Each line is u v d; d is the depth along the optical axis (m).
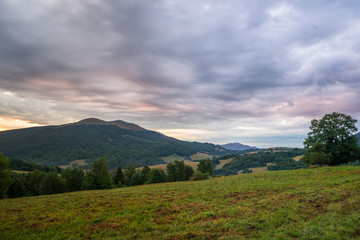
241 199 19.14
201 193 24.47
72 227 14.45
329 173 32.69
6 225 15.61
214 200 19.73
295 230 10.40
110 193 30.97
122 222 14.73
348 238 8.93
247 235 10.41
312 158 49.66
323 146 50.09
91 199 25.25
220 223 12.66
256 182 30.61
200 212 15.68
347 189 18.39
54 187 68.38
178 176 88.06
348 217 11.30
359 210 12.18
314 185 22.64
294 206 14.62
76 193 35.38
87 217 16.52
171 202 20.41
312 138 54.75
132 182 85.31
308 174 34.53
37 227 14.81
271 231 10.66
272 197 18.48
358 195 15.74
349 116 50.53
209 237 10.68
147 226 13.46
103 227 14.02
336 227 10.20
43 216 17.64
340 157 52.16
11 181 45.84
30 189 78.62
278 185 25.22
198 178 57.50
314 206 14.20
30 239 12.77
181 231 12.02
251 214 13.86
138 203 20.81
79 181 75.25
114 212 17.66
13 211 20.55
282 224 11.54
